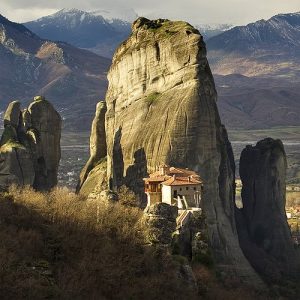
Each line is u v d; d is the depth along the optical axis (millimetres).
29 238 111375
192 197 156125
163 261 115188
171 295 108500
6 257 100938
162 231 122500
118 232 121438
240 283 177375
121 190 174625
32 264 103625
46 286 97500
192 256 130500
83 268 105500
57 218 123500
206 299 121125
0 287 93125
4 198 132625
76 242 114938
